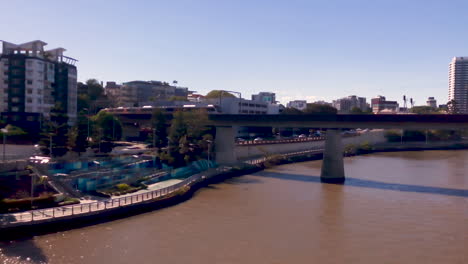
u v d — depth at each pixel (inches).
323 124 3489.2
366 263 1638.8
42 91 4387.3
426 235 1987.0
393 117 3102.9
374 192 3016.7
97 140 3772.1
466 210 2466.8
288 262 1638.8
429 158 5570.9
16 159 2701.8
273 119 3730.3
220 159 4212.6
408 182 3469.5
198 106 6028.5
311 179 3622.0
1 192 2134.6
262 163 4389.8
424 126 3009.4
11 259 1567.4
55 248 1702.8
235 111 6619.1
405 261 1662.2
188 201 2652.6
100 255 1648.6
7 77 4242.1
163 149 3855.8
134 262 1592.0
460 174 3971.5
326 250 1774.1
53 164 2704.2
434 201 2699.3
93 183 2522.1
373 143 7362.2
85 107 6087.6
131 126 5880.9
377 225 2151.8
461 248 1812.3
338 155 3543.3
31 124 4224.9
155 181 3056.1
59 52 4739.2
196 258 1656.0
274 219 2246.6
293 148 5787.4
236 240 1886.1
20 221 1831.9
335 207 2529.5
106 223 2080.5
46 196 2153.1
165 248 1758.1
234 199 2733.8
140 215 2263.8
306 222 2194.9
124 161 3331.7
